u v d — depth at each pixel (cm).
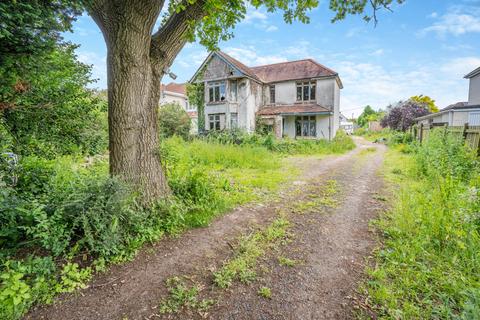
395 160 1009
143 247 297
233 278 241
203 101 2105
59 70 337
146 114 358
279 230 348
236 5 371
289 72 2108
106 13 317
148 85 358
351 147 1686
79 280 229
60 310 196
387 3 509
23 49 251
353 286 228
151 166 366
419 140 1290
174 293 219
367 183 638
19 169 369
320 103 1950
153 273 249
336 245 307
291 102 2058
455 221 280
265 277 243
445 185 368
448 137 683
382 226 350
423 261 254
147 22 333
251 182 645
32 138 365
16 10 220
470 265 237
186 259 276
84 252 268
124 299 211
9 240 261
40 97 331
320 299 212
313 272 251
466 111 1705
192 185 450
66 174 432
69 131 405
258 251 291
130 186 325
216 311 199
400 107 2589
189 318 191
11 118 324
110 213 277
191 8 360
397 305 200
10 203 270
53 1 253
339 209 439
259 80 2058
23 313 189
